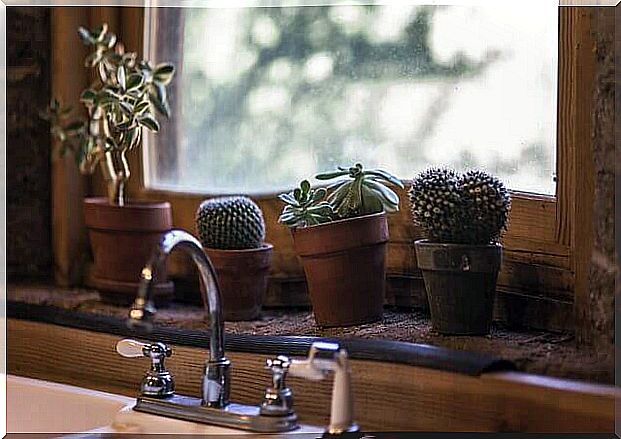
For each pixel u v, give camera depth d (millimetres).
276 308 1848
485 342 1421
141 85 1812
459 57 1688
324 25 1841
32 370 1776
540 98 1580
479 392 1275
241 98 1934
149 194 1993
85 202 1874
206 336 1559
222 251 1697
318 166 1851
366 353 1381
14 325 1799
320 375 1268
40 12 2031
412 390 1335
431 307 1480
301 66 1868
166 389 1458
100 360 1679
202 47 1972
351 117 1815
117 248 1828
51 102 2018
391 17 1767
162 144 2014
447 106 1705
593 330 1380
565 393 1209
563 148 1496
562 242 1501
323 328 1581
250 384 1495
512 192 1585
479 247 1415
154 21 2004
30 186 2057
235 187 1943
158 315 1790
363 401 1380
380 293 1592
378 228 1560
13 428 1669
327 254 1549
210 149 1970
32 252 2072
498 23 1636
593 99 1394
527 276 1554
